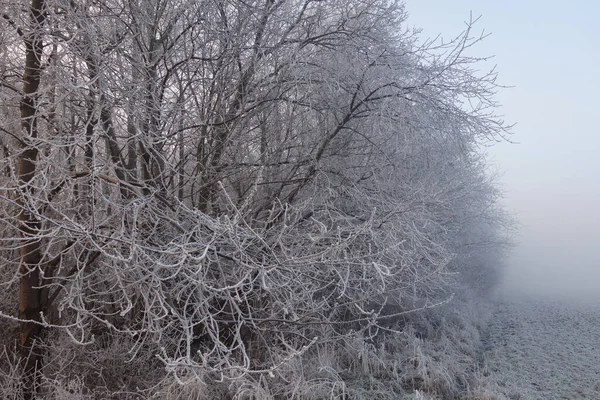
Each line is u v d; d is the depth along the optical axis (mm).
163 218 4984
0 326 5645
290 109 6617
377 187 6512
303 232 5945
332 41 6457
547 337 10344
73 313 5684
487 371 7410
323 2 6379
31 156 5031
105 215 4871
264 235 4992
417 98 6129
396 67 6203
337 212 6047
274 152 6648
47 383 4816
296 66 6113
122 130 5898
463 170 8492
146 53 5426
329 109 6441
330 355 6371
